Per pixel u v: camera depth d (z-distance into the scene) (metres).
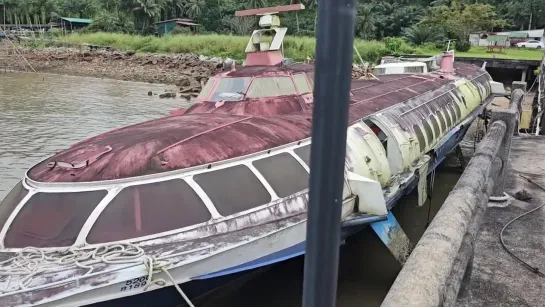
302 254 7.08
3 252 5.68
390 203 9.03
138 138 7.12
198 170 6.51
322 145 1.70
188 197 6.22
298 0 72.06
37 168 6.84
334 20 1.62
